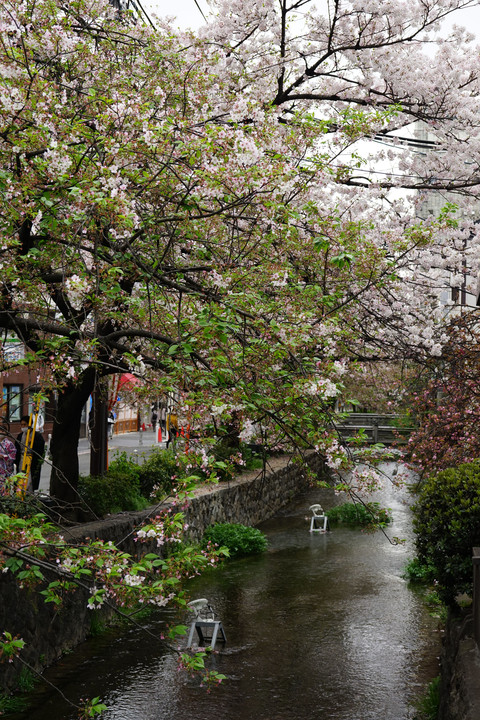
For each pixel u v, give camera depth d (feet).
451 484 26.50
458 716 18.76
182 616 36.06
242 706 25.50
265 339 19.66
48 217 19.07
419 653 31.22
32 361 18.57
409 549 52.49
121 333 22.49
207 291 21.58
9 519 15.34
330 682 27.86
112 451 85.46
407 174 44.88
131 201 18.61
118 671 28.68
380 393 67.82
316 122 29.71
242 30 40.83
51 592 15.84
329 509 72.02
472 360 38.58
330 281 28.96
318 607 38.01
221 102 35.35
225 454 60.23
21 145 17.63
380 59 41.04
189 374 18.98
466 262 44.96
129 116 19.92
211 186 19.12
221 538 50.57
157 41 30.81
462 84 41.68
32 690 26.48
